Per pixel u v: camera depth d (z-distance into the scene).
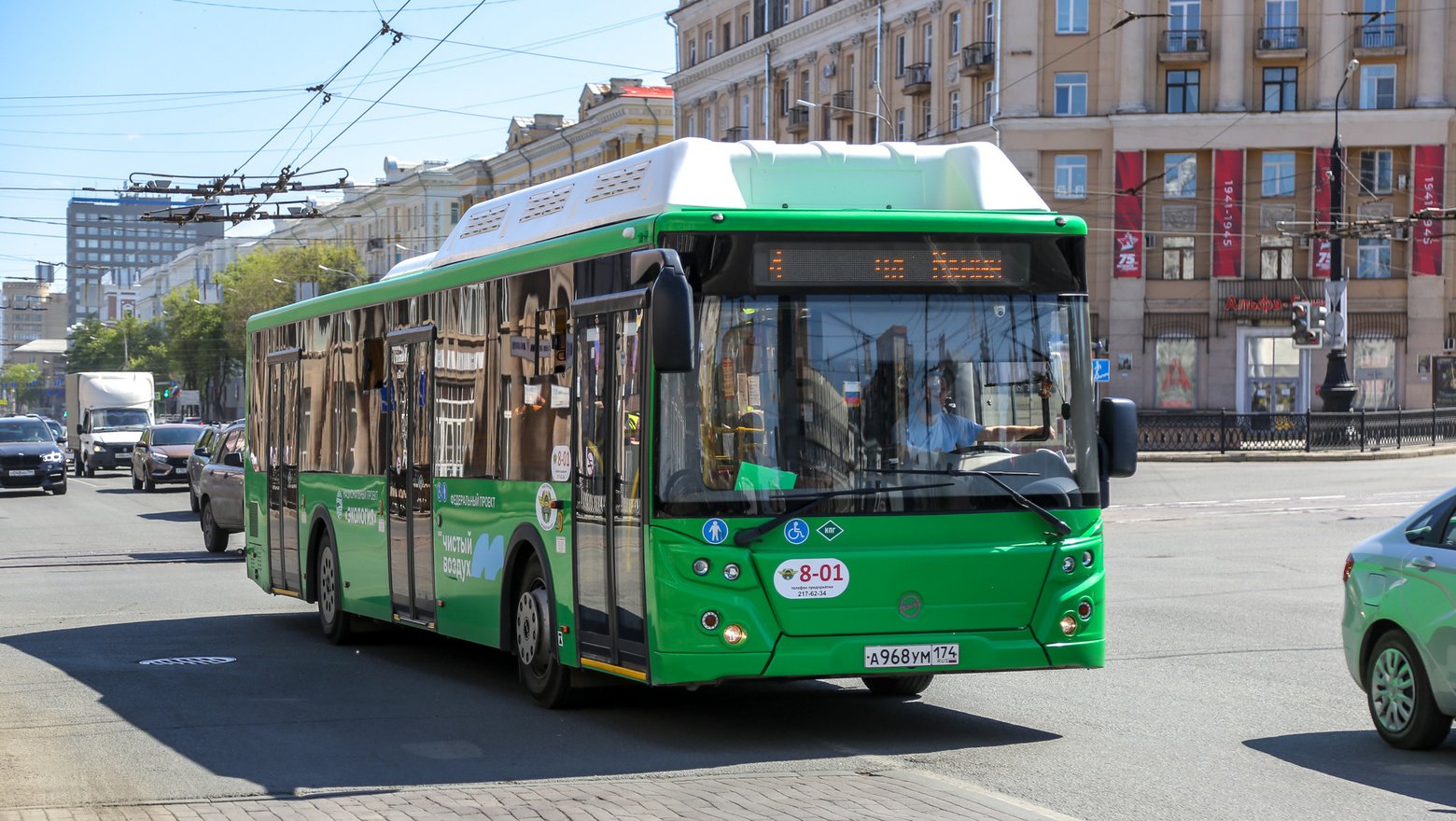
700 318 8.60
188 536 28.75
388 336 13.02
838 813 7.06
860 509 8.64
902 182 9.48
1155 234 63.00
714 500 8.55
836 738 9.23
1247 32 61.97
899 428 8.74
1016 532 8.84
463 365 11.48
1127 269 62.44
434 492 11.96
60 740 9.34
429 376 12.11
